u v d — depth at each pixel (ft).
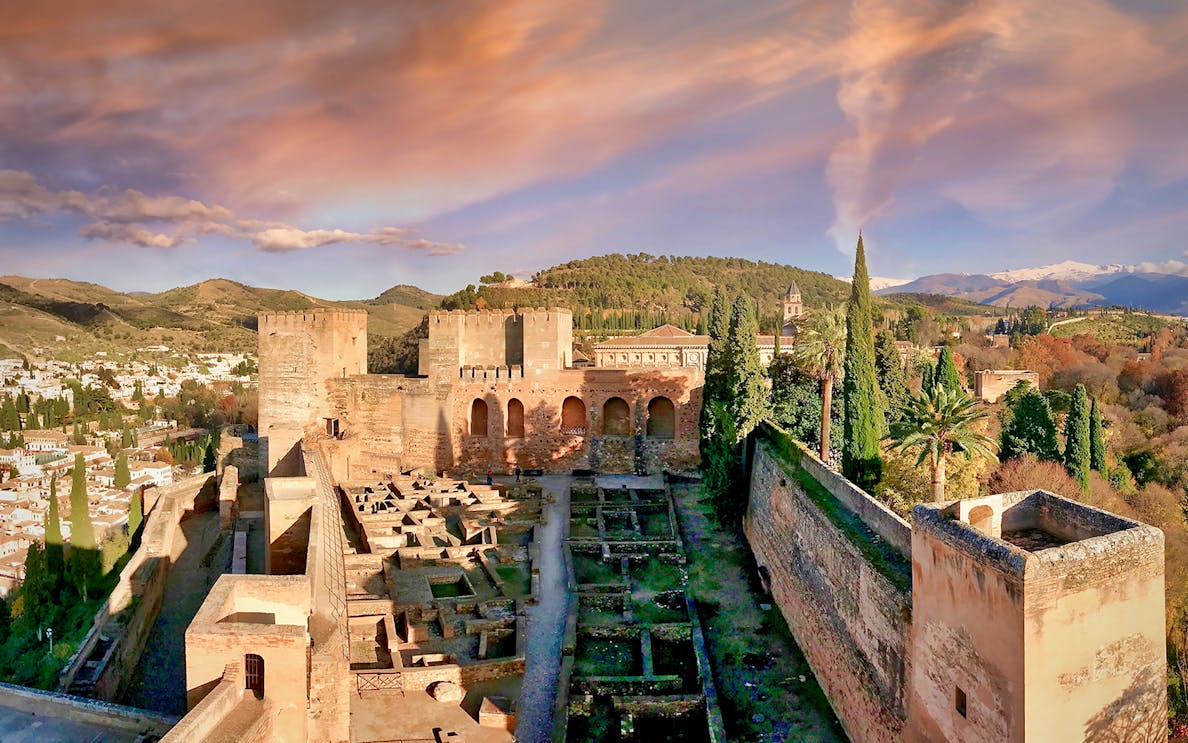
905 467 133.69
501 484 192.34
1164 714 58.34
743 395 160.04
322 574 92.48
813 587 105.50
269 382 206.28
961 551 60.54
